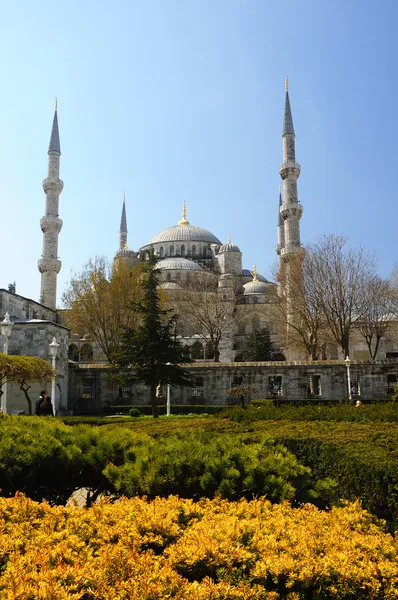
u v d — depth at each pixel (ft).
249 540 17.52
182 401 158.92
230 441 30.42
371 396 153.89
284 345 213.87
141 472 26.66
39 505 21.70
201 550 16.28
